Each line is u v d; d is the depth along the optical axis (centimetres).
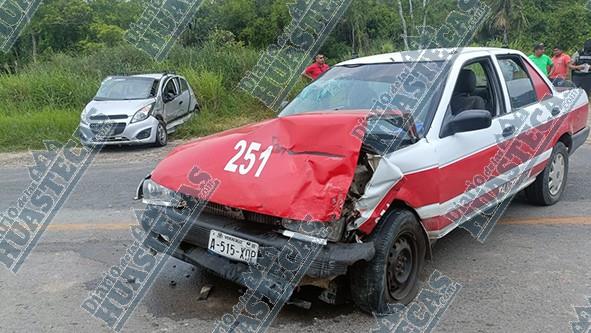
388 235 319
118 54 1758
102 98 1134
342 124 305
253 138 340
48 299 367
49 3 3256
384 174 307
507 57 496
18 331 323
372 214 304
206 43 1880
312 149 309
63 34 3309
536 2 3456
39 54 3055
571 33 2898
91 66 1723
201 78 1510
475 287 372
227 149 344
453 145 377
